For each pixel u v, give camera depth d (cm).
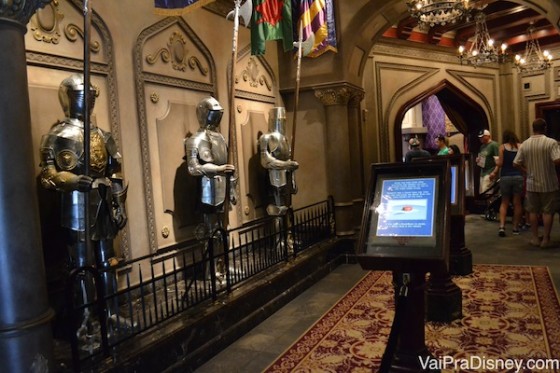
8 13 228
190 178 499
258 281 438
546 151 611
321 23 561
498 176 882
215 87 538
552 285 462
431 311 384
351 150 695
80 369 264
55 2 362
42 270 243
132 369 286
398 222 233
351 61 665
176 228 480
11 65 230
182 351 326
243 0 466
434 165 235
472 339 346
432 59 984
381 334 369
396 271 229
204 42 521
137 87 434
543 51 1045
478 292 455
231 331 376
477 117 1096
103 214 325
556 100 1074
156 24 456
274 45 672
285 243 511
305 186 688
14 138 231
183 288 438
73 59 376
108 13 406
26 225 234
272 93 666
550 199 619
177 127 483
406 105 945
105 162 331
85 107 276
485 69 1082
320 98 661
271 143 539
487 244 678
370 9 628
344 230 656
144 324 312
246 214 593
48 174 298
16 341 227
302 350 349
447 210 224
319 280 554
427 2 550
